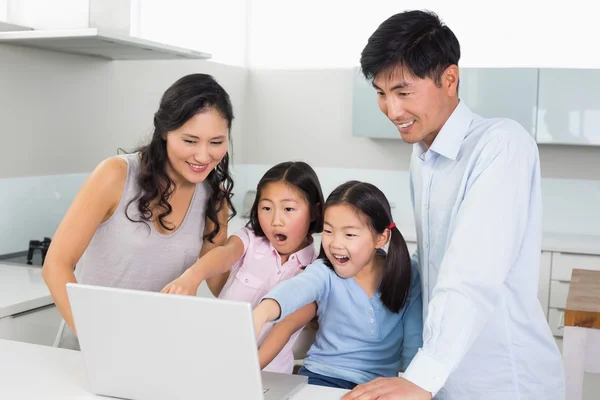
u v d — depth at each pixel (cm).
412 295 186
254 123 528
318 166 514
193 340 131
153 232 194
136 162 191
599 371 227
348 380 178
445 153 157
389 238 182
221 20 491
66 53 341
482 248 141
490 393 159
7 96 311
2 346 179
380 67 148
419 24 147
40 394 146
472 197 144
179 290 169
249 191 494
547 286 412
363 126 464
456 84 155
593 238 439
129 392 142
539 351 160
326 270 183
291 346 196
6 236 318
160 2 419
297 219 195
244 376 130
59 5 300
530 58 462
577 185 463
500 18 466
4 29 295
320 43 508
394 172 495
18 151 320
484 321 140
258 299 203
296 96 516
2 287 270
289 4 513
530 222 155
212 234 207
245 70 524
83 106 355
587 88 418
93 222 182
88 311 139
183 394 137
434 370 135
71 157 351
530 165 150
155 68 412
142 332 135
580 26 454
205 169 182
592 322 224
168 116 174
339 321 183
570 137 424
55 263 175
